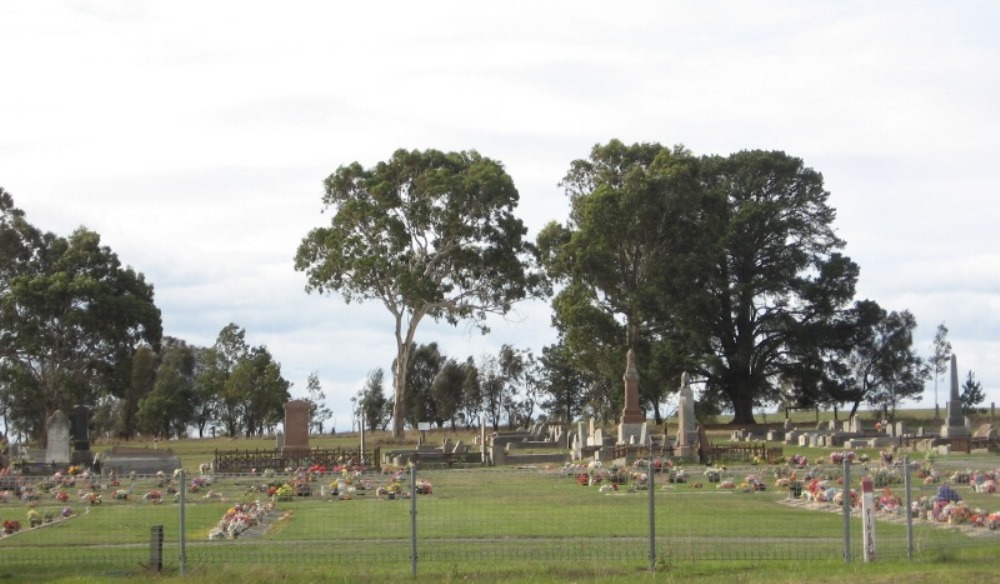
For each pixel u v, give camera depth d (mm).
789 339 108312
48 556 28969
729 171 112812
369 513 37375
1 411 131000
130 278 115688
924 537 30219
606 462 64000
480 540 30375
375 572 25375
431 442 96875
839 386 108625
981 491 42625
